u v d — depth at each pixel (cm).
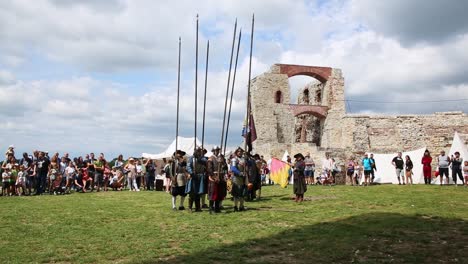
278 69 4988
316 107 5034
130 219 1318
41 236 1062
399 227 1108
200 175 1455
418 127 4516
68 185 2314
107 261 846
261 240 1004
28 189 2245
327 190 2217
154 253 897
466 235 1017
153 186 2614
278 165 2303
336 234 1045
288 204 1616
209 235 1072
